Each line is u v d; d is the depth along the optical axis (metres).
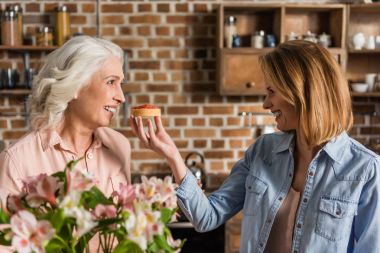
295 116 1.42
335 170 1.40
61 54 1.38
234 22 3.32
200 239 3.70
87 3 3.39
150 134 1.50
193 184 1.53
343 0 3.49
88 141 1.52
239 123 3.55
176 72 3.49
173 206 0.99
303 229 1.40
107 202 0.92
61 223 0.85
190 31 3.46
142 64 3.47
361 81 3.55
